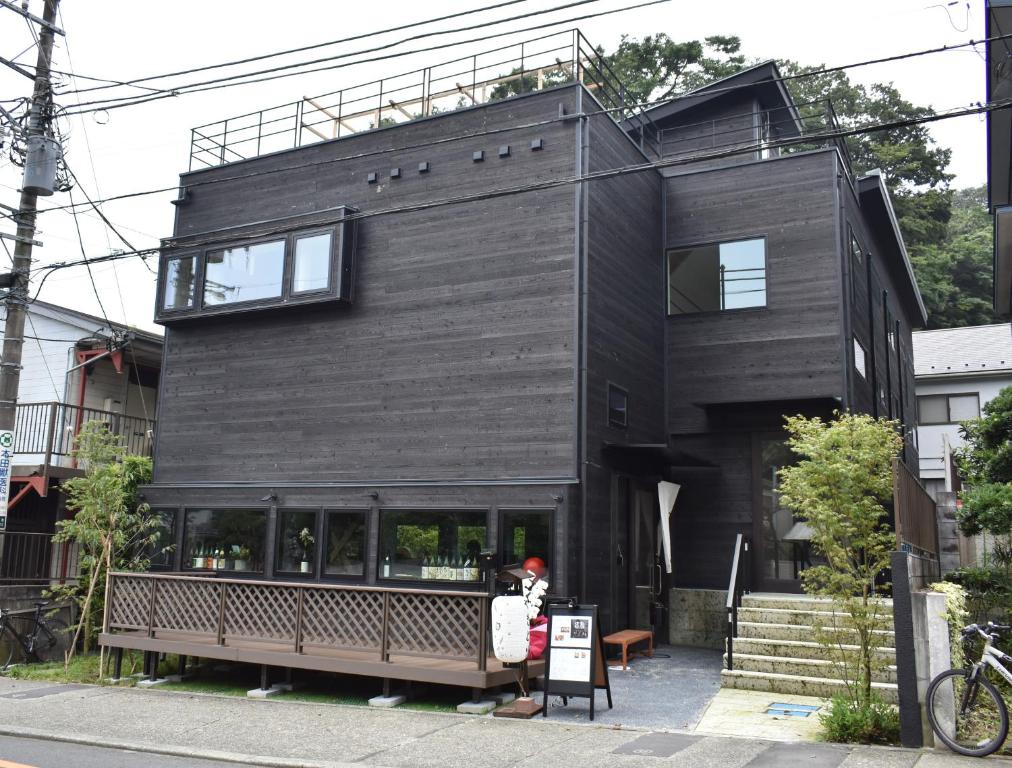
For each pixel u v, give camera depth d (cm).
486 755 665
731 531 1302
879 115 3684
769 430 1301
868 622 756
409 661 888
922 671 686
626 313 1264
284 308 1351
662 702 866
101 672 1084
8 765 657
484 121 1259
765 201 1358
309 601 947
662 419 1370
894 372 1827
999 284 1277
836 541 766
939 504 1273
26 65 1184
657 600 1287
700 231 1403
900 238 1694
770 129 1670
